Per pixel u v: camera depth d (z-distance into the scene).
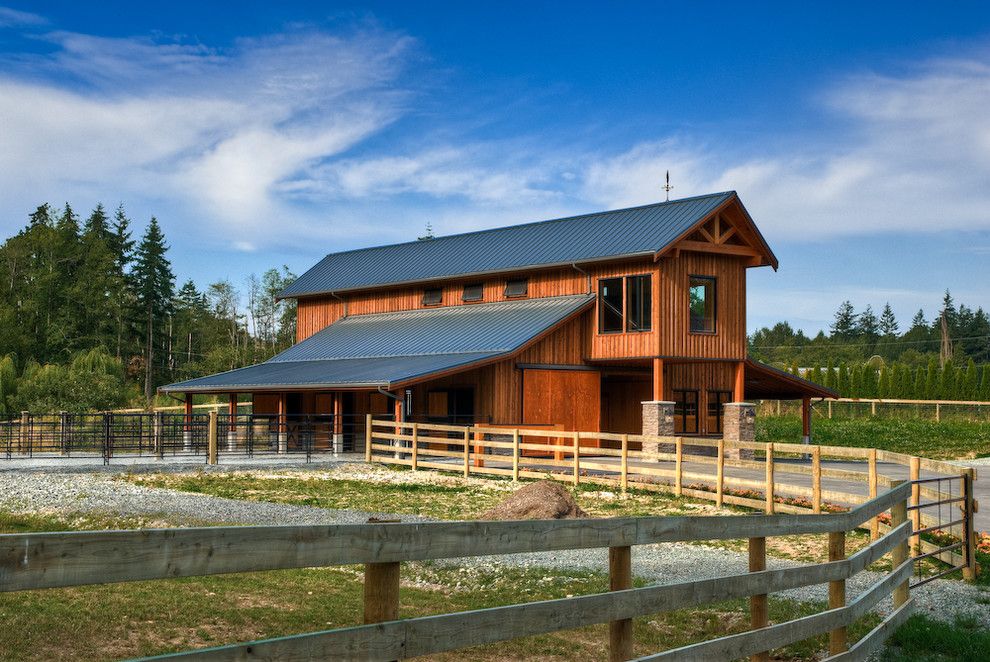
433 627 4.11
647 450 29.83
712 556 14.23
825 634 9.38
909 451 36.28
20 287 85.56
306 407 35.81
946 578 12.30
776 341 164.38
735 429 31.81
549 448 24.28
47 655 7.60
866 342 166.50
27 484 22.23
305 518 17.64
